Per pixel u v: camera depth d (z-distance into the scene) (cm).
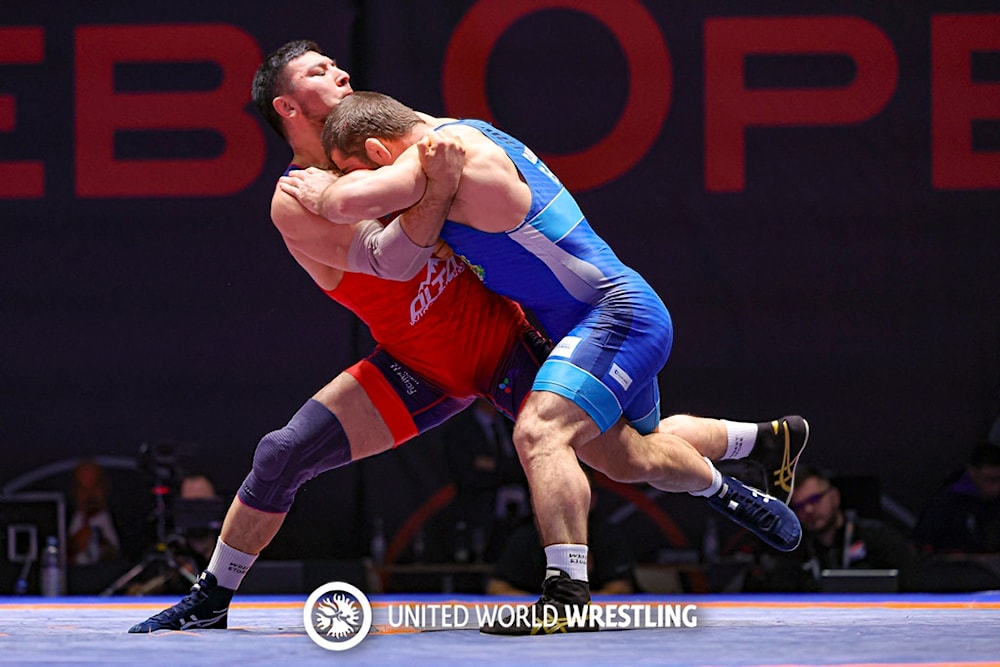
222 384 1656
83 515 1611
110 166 1678
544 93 1662
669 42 1656
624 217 1648
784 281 1630
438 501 1582
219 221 1672
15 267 1672
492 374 707
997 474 1427
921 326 1614
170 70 1686
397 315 683
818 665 438
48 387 1659
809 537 1338
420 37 1666
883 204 1625
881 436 1608
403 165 607
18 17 1692
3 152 1680
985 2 1631
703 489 750
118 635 634
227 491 1619
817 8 1644
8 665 466
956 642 542
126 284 1669
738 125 1644
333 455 686
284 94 707
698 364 1630
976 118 1623
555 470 598
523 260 638
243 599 1230
